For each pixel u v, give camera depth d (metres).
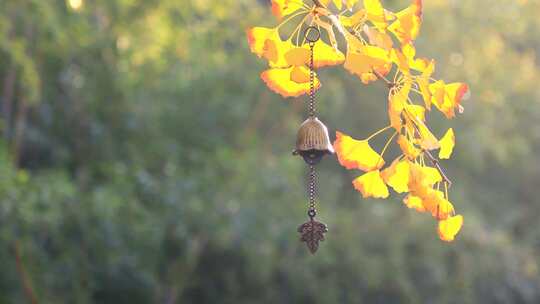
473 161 18.94
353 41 4.37
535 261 19.20
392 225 17.03
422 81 4.35
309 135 4.68
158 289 14.84
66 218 13.63
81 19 14.51
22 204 12.47
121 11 15.48
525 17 20.92
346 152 4.56
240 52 16.14
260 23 16.14
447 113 4.38
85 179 15.28
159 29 16.00
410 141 4.45
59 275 13.63
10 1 13.07
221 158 15.36
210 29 15.96
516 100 21.12
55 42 14.31
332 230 16.23
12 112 15.41
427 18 18.66
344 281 16.38
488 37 20.00
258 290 15.98
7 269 12.99
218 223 14.77
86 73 15.79
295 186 15.40
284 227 15.23
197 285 15.98
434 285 17.19
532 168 20.97
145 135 16.19
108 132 15.94
